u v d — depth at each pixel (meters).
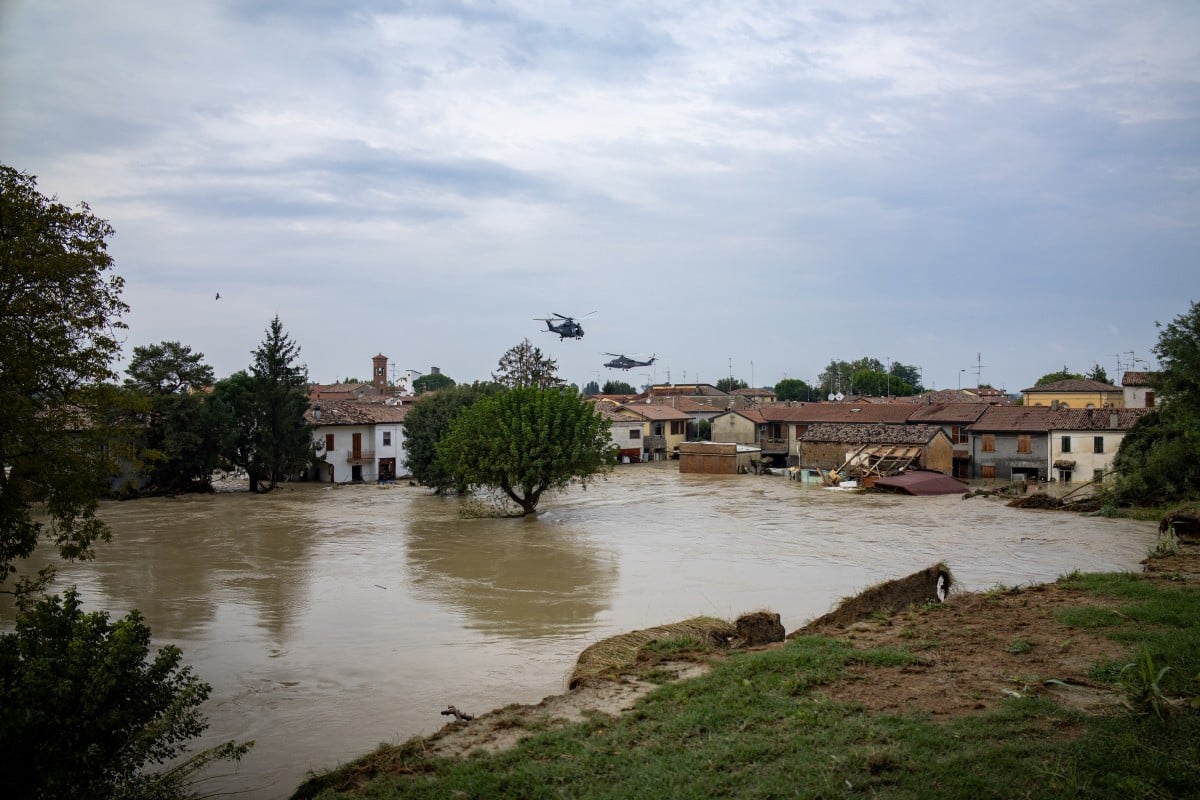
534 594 26.31
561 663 18.69
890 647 13.51
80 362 15.70
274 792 12.12
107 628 11.09
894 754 8.92
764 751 9.36
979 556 32.22
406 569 30.89
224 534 40.31
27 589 16.12
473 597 25.94
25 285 14.91
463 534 40.22
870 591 18.05
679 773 8.99
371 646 20.38
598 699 12.13
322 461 72.06
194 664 19.00
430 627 22.23
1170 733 9.06
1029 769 8.41
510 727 11.24
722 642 15.73
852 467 63.78
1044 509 47.19
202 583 28.34
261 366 65.31
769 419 84.69
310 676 18.03
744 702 11.11
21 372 14.40
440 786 9.29
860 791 8.27
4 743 9.14
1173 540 26.64
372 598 25.94
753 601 24.72
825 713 10.43
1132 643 13.06
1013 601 16.81
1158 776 8.07
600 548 35.50
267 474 65.88
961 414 70.44
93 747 9.62
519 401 48.72
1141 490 44.72
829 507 50.09
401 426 77.38
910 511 47.50
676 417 95.69
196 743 14.17
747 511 48.53
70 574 30.02
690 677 12.88
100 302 16.19
